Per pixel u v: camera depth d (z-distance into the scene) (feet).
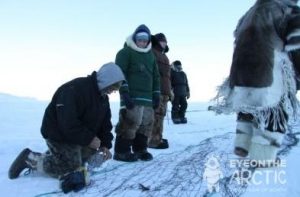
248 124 14.25
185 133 29.71
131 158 19.35
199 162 17.57
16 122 37.68
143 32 19.63
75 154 15.84
